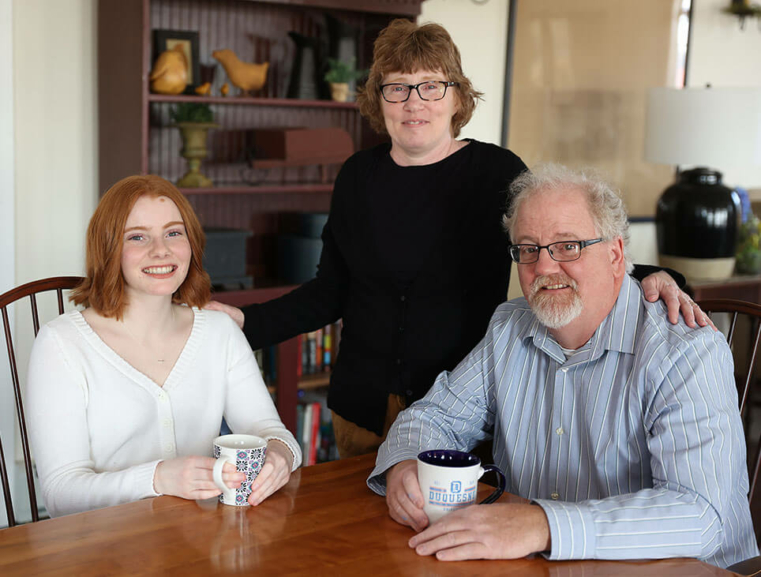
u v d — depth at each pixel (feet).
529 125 12.84
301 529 4.25
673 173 14.61
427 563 3.91
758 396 13.34
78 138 9.96
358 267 6.75
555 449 5.12
